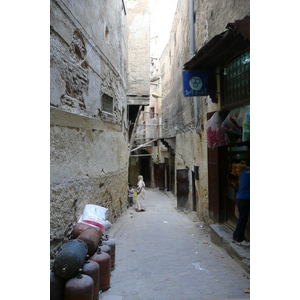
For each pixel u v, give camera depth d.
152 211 10.90
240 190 4.53
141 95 11.61
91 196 5.19
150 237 6.18
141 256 4.75
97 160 5.71
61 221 3.70
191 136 9.70
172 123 15.11
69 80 4.11
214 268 4.07
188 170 10.77
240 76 4.98
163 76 18.80
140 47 11.77
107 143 6.63
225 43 4.55
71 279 2.59
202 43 7.44
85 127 4.89
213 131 5.90
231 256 4.48
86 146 4.94
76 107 4.40
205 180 7.44
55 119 3.59
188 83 6.15
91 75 5.28
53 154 3.52
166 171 18.97
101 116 6.07
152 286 3.46
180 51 12.14
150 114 22.69
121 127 8.89
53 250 3.43
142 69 11.70
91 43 5.27
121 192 8.98
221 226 5.77
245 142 5.18
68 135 4.05
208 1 6.73
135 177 26.34
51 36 3.46
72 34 4.24
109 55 6.94
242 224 4.52
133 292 3.29
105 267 3.33
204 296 3.17
